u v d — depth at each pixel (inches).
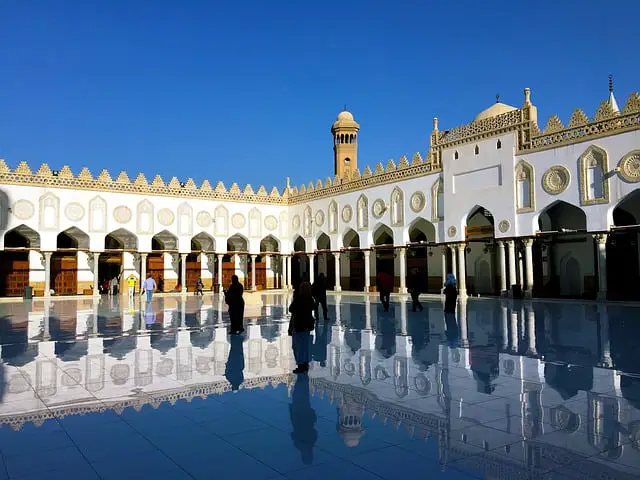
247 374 218.4
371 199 903.7
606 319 412.8
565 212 750.5
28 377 214.4
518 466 118.6
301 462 122.6
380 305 592.7
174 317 476.4
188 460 124.7
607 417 154.5
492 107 844.0
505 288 697.0
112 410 166.6
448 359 247.6
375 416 157.6
